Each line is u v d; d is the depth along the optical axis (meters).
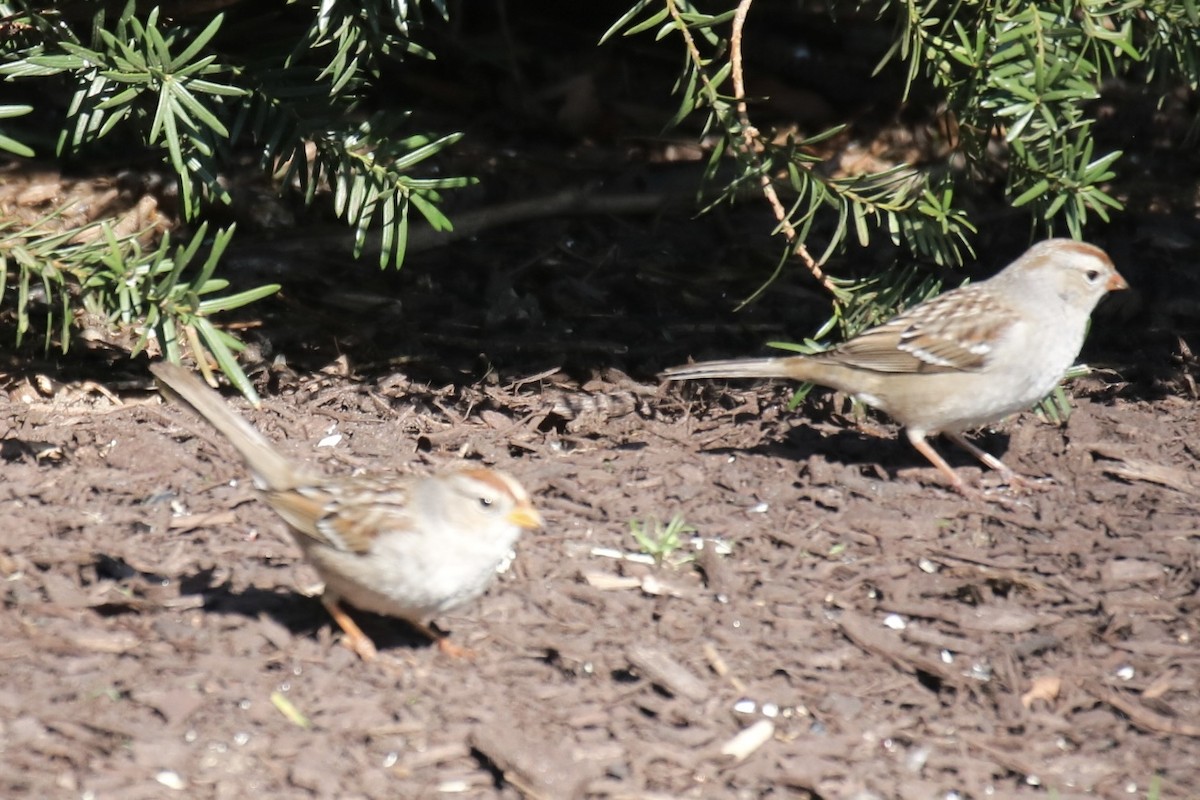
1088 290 10.39
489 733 7.25
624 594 8.79
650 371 12.63
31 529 9.15
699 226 15.34
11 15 10.34
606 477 10.45
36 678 7.49
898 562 9.34
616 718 7.54
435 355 12.66
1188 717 7.84
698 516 9.88
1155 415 11.81
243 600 8.42
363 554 7.49
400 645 8.12
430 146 10.80
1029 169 10.55
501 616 8.48
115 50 9.86
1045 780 7.29
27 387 11.46
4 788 6.63
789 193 15.18
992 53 10.12
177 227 13.79
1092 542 9.68
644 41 17.33
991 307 10.37
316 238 14.00
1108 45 10.40
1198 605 8.92
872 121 16.61
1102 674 8.22
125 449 10.47
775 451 11.13
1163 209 15.95
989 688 8.00
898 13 10.27
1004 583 9.07
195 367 12.02
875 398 10.63
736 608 8.70
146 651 7.83
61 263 10.38
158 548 9.05
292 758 7.03
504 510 7.48
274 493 7.71
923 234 10.73
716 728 7.54
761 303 13.98
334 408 11.58
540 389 12.14
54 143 14.27
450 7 16.67
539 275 14.23
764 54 17.08
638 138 16.44
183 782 6.79
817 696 7.87
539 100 16.64
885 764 7.34
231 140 10.55
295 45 11.01
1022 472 10.90
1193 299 14.20
